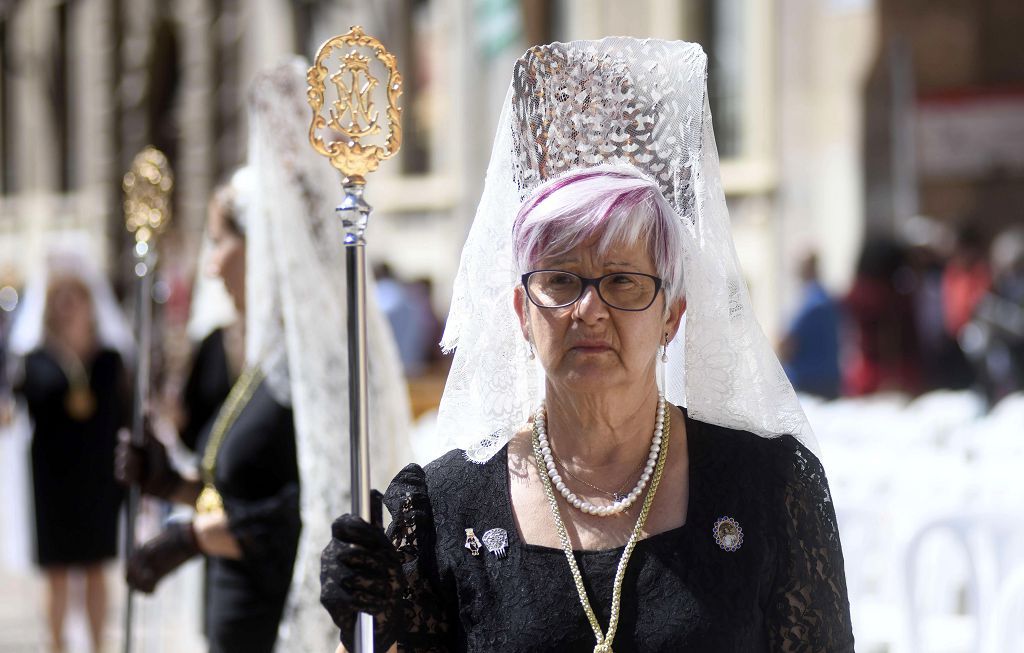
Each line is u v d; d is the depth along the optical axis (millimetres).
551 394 6469
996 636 11289
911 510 13109
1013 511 11617
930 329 28141
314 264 9477
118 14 68938
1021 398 21781
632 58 6672
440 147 47312
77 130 71312
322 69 6391
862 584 12938
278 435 9664
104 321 18109
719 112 38312
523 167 6734
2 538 25172
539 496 6320
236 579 9695
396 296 31094
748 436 6469
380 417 9555
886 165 34906
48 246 18234
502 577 6160
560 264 6180
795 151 36438
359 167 6430
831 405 22891
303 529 9414
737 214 37531
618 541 6180
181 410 12734
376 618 6195
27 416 17875
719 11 38188
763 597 6176
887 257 28266
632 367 6168
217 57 62375
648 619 5984
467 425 6719
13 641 18406
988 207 34344
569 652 5969
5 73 75500
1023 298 23844
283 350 9812
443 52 46906
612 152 6672
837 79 35688
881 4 35156
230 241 10352
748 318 6641
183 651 14578
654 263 6195
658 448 6352
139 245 11695
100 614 17656
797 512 6285
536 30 41094
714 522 6168
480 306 6746
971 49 34656
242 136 60781
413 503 6418
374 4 49156
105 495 17641
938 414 19625
